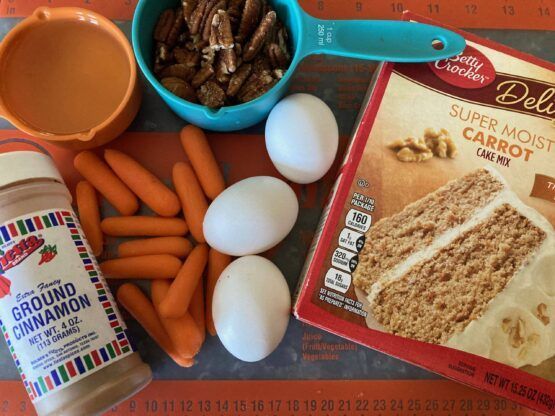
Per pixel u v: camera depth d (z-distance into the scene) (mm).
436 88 238
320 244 223
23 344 210
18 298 208
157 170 279
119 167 265
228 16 247
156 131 282
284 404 257
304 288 222
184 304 246
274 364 260
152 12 254
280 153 243
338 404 257
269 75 256
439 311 219
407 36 240
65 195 237
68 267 217
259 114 258
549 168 230
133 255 261
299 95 251
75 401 208
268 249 261
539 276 220
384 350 219
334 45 238
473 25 296
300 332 263
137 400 255
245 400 257
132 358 229
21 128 237
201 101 252
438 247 223
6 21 290
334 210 225
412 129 232
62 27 265
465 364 217
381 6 298
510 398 218
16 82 257
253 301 226
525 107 237
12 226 211
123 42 254
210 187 265
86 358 212
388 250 223
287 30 263
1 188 212
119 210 269
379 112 234
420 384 260
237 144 281
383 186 227
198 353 260
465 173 229
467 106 236
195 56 256
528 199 227
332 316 219
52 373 208
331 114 251
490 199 227
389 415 256
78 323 213
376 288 220
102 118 256
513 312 219
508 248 222
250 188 238
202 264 259
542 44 295
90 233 261
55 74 261
